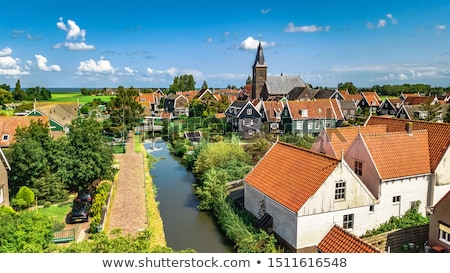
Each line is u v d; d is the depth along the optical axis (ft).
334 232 70.33
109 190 113.29
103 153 122.01
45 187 106.73
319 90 383.45
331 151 104.17
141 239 58.49
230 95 510.58
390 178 85.87
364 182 90.94
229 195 107.86
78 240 80.89
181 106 372.17
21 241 65.57
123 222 92.32
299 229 75.00
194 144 202.59
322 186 76.02
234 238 84.58
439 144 94.94
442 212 72.69
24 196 100.63
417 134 98.53
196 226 96.94
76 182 115.24
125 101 266.77
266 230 83.92
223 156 135.33
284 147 97.40
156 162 178.50
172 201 117.60
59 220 92.68
